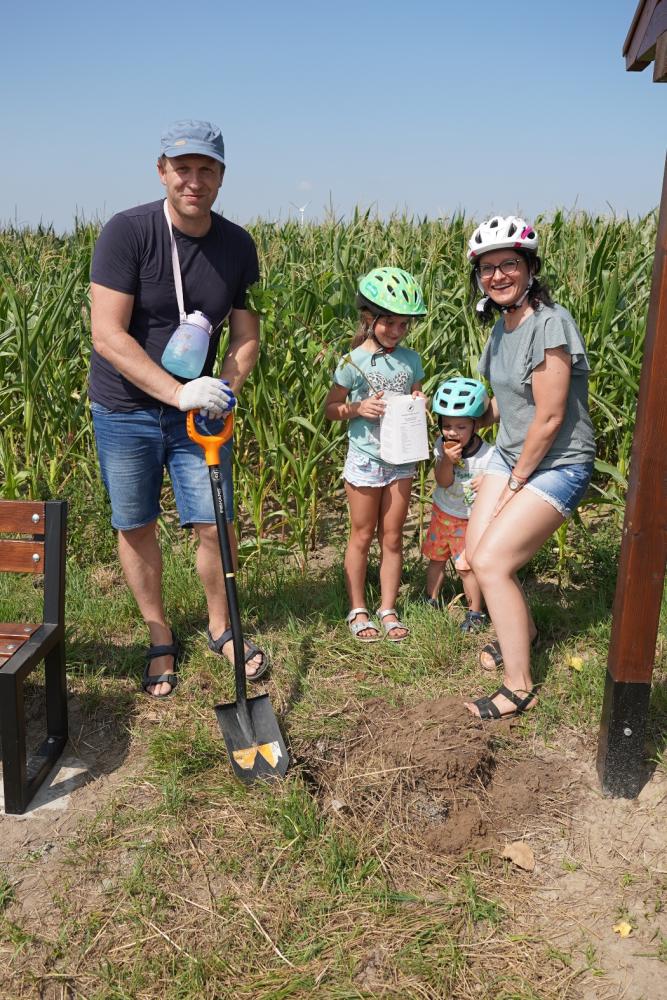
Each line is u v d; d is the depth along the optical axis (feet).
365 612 13.62
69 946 7.80
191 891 8.44
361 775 9.91
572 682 12.00
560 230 22.35
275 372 16.61
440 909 8.21
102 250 10.55
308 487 17.46
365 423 12.73
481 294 13.26
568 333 10.30
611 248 20.01
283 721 11.19
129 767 10.44
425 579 15.31
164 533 16.98
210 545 11.96
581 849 9.09
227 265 11.18
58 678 10.50
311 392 16.96
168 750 10.42
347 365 12.66
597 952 7.78
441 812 9.44
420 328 17.47
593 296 18.01
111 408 11.27
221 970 7.54
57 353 18.26
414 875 8.68
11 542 10.26
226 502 11.90
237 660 10.33
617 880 8.64
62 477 18.44
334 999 7.24
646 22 9.11
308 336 17.08
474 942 7.89
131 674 12.42
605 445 19.10
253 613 14.20
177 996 7.30
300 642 13.24
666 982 7.45
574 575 15.71
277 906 8.25
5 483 16.79
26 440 17.13
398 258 20.72
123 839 9.12
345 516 18.35
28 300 18.49
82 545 16.39
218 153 10.11
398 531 13.28
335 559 16.53
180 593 14.35
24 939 7.82
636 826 9.39
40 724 11.42
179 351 10.72
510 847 8.96
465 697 11.75
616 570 14.90
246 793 9.70
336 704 11.62
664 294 8.55
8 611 13.82
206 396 10.27
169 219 10.66
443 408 12.74
